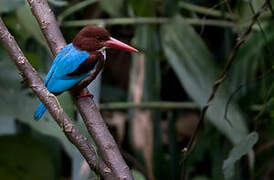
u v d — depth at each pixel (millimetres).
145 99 9953
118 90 11336
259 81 9883
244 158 10352
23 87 8445
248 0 7668
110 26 11297
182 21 9789
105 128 5617
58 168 9180
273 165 10109
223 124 9008
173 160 10289
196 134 7375
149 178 9445
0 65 8219
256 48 9547
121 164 5121
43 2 6480
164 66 11414
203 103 9203
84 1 10664
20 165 8656
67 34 10188
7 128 8828
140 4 9828
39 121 7637
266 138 9977
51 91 6906
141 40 10086
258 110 10016
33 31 7973
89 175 7375
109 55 11695
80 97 6008
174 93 11656
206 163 10953
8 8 8062
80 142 5020
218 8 10672
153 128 9953
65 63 7000
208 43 11344
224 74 7102
